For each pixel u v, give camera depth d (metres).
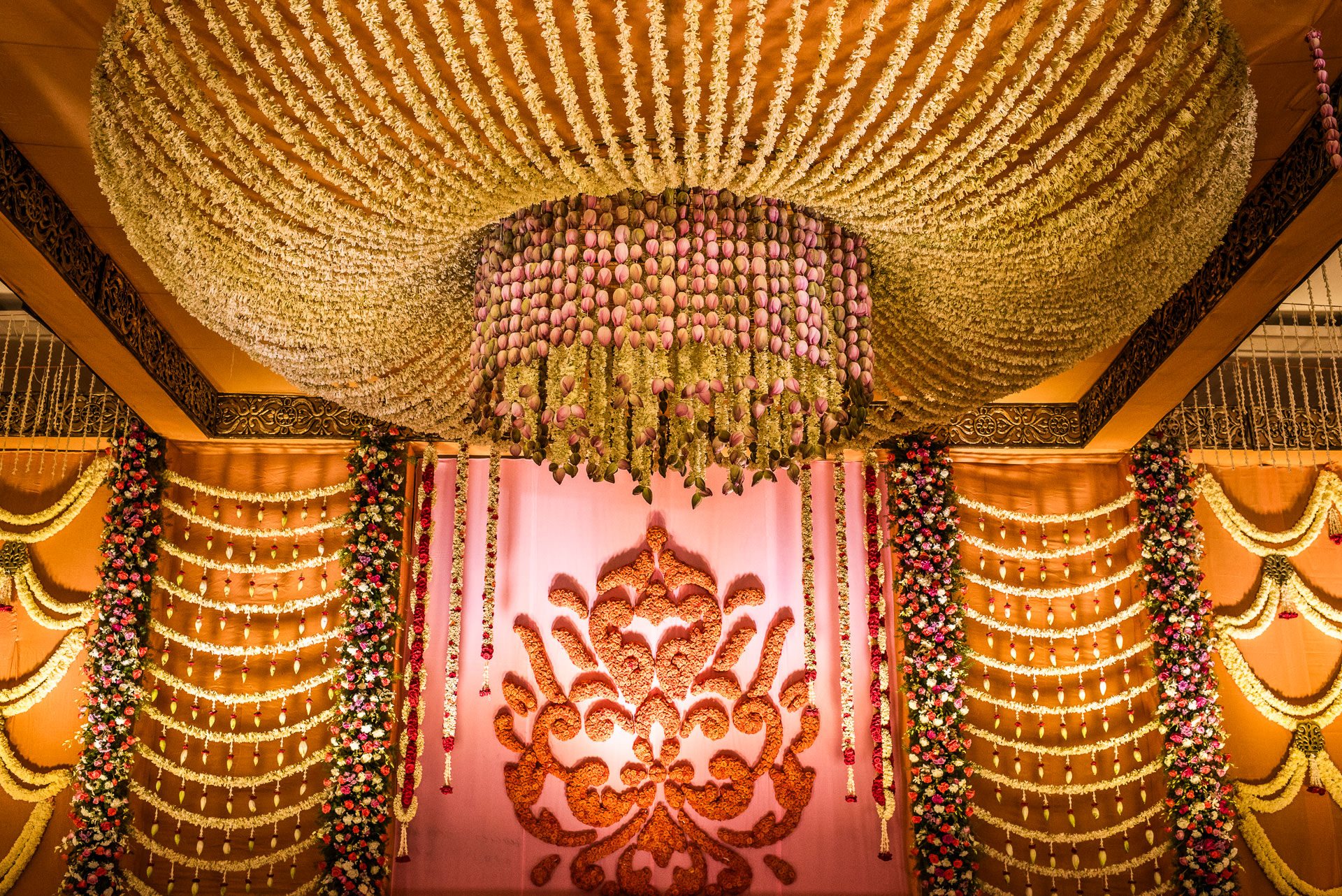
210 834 5.54
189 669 5.73
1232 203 2.66
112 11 2.79
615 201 2.86
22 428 5.99
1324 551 6.17
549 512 6.09
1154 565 5.82
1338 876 5.62
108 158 2.57
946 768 5.47
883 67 2.27
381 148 2.37
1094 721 5.82
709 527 6.09
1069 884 5.56
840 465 6.09
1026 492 6.20
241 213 2.62
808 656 5.84
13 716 5.72
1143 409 5.31
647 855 5.61
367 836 5.33
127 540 5.63
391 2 1.99
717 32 2.04
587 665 5.84
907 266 3.12
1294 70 3.05
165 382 5.14
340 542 6.01
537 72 2.32
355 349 3.45
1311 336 5.45
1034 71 2.14
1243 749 5.85
